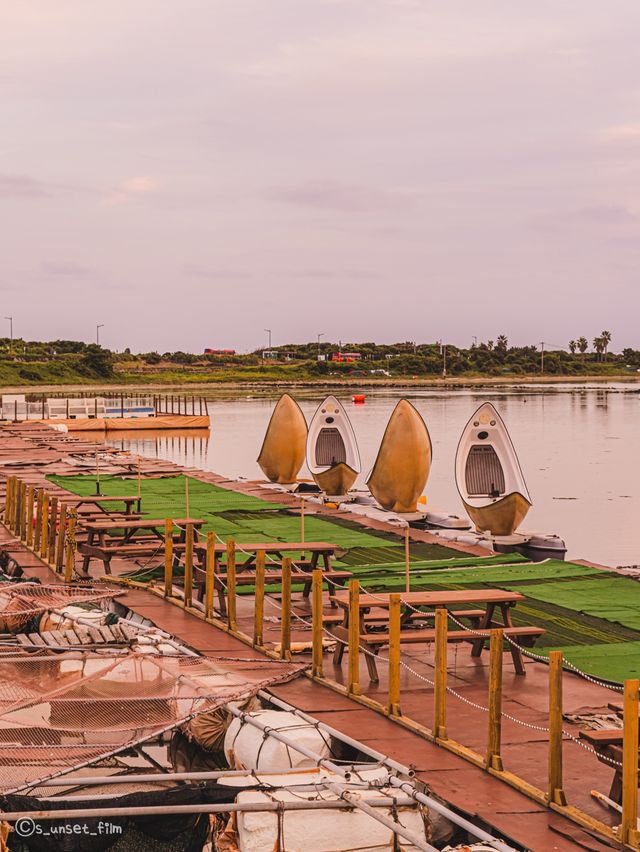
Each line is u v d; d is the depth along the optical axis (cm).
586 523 2800
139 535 2200
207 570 1427
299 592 1653
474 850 770
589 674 1193
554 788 830
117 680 1002
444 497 3359
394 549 2053
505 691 1128
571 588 1666
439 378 19112
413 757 929
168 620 1430
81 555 1972
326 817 796
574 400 10769
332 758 941
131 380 15850
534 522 2819
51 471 3422
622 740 857
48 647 1109
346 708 1065
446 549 2055
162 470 3478
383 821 765
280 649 1229
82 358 15900
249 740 945
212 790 823
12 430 5400
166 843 820
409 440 2506
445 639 965
